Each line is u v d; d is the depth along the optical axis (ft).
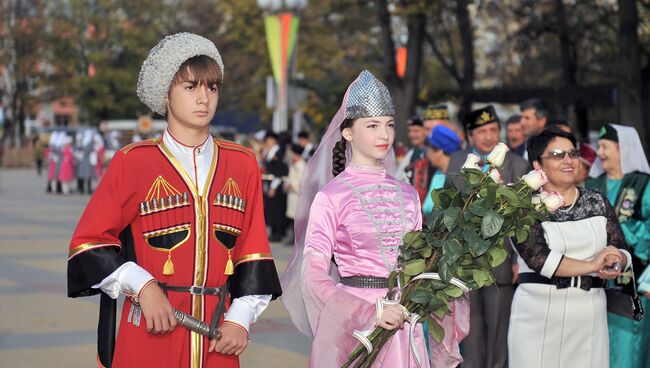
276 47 71.31
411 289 15.53
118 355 13.70
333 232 16.39
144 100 14.19
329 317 15.56
